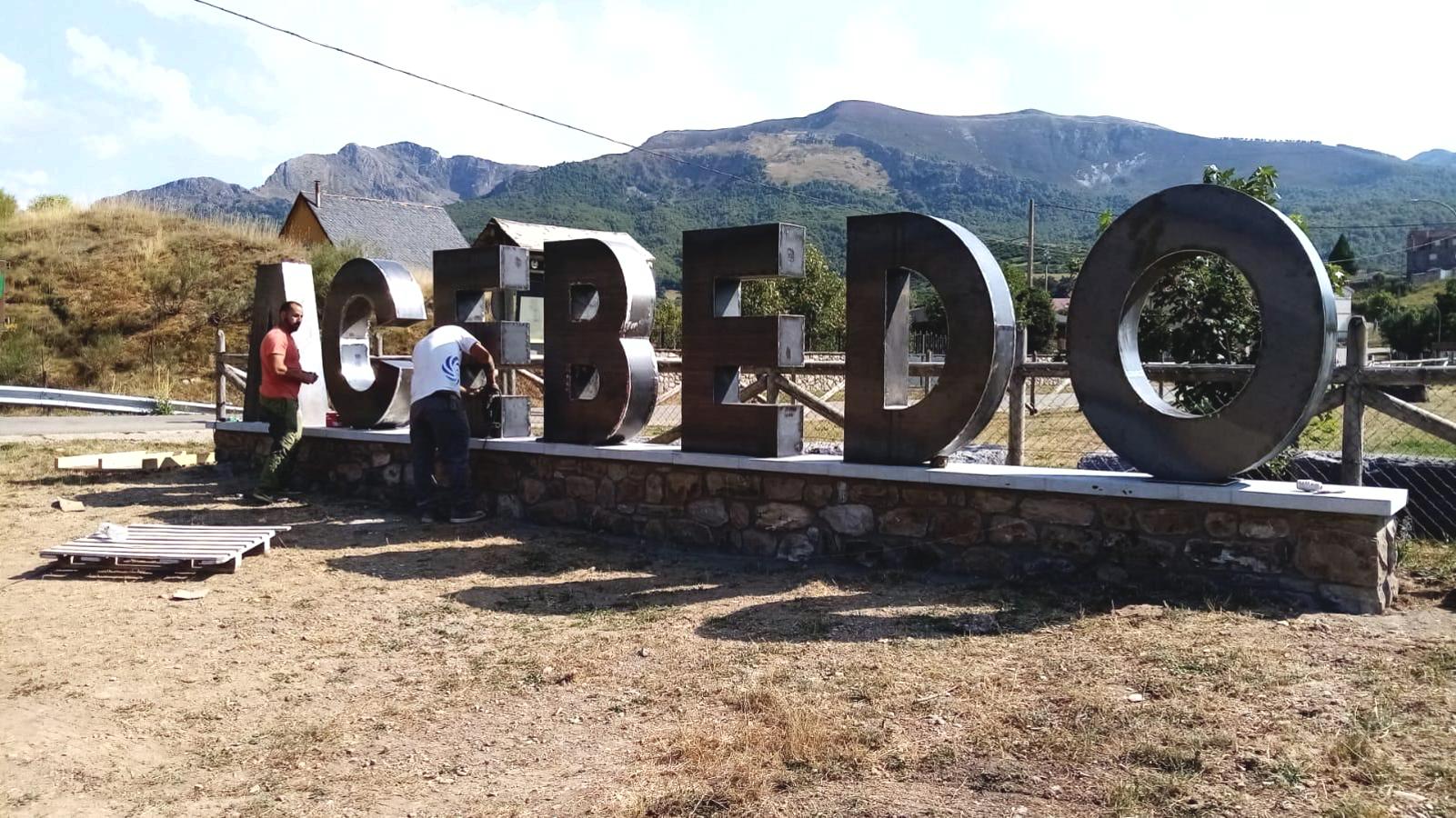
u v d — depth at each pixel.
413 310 9.42
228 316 26.48
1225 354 7.56
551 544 7.40
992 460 9.49
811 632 5.02
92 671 4.81
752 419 6.99
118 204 33.03
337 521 8.44
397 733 4.02
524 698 4.34
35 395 19.55
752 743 3.64
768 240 6.89
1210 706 3.70
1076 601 5.34
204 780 3.62
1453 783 3.01
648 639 5.05
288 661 4.95
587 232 32.34
